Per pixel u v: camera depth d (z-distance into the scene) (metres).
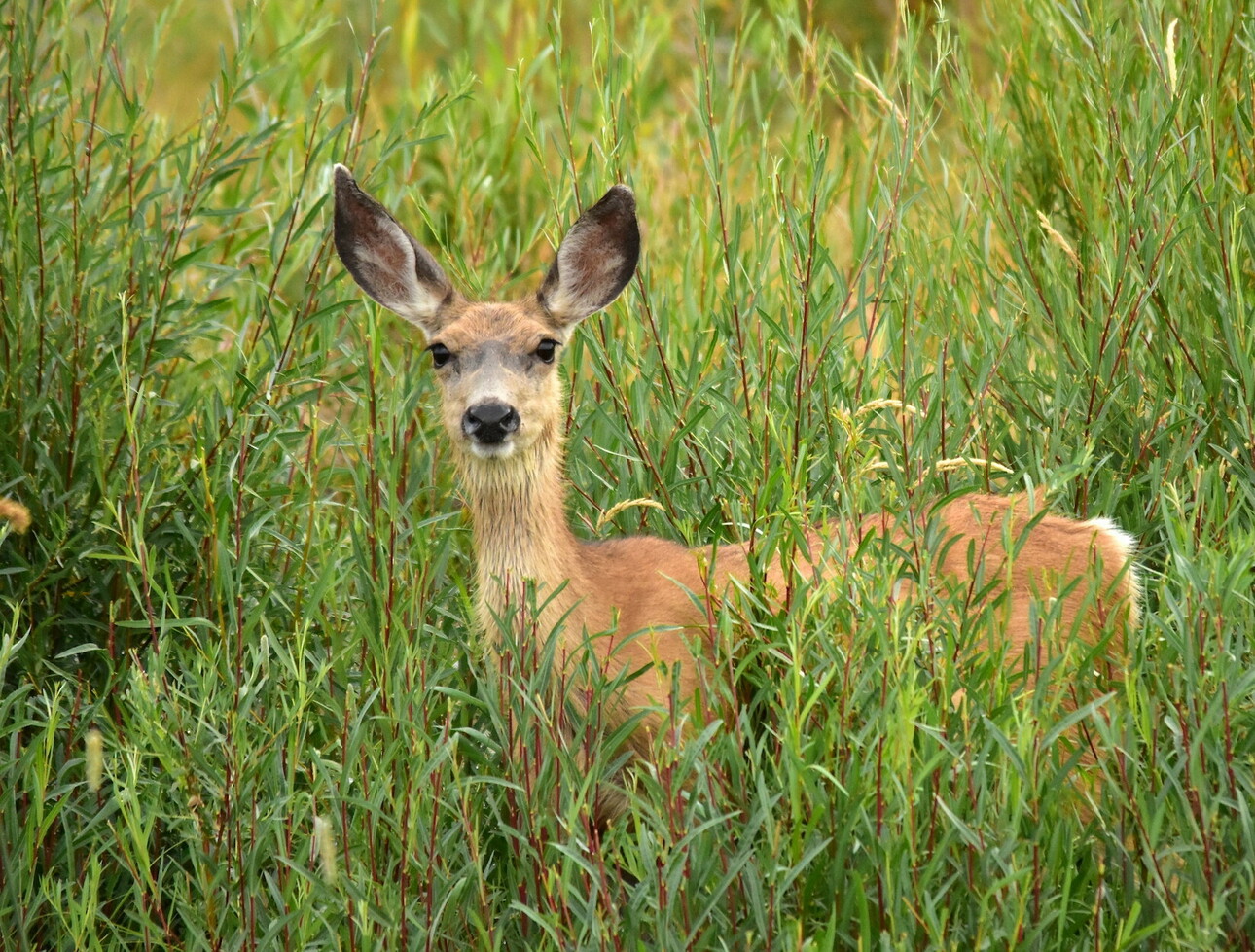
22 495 10.60
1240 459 10.18
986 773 7.89
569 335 11.55
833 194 12.70
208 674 8.65
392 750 8.41
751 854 7.75
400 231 11.42
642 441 11.05
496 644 9.64
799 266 10.83
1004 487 10.28
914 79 11.79
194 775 8.63
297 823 8.43
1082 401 10.97
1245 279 10.98
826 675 8.02
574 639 9.85
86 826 9.13
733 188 13.65
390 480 9.43
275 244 11.50
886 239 10.89
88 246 11.22
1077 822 8.12
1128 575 9.71
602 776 8.89
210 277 12.96
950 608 9.12
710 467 11.21
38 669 10.01
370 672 9.32
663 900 7.48
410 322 11.62
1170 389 10.77
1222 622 8.01
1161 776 7.82
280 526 11.14
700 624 9.62
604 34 11.96
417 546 9.73
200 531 10.62
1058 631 8.59
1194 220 10.75
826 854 7.84
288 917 8.03
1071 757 8.28
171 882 9.23
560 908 7.94
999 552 9.81
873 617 8.13
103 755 9.42
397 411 10.26
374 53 12.30
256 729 9.05
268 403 10.96
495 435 10.18
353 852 8.58
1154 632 8.65
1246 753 7.88
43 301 10.72
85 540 10.49
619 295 11.38
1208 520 8.88
